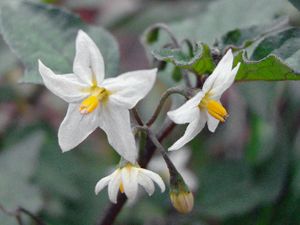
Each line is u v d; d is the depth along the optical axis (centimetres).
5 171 6
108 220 5
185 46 5
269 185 6
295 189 6
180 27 6
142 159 5
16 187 6
